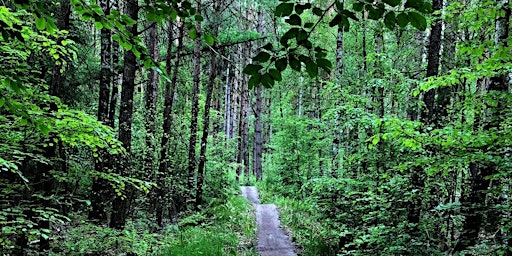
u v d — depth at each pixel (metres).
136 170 10.40
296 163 17.55
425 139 4.52
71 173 5.91
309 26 1.80
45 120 4.43
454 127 6.49
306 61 1.85
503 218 4.39
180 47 12.54
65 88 10.64
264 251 9.81
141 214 11.57
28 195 5.90
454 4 5.88
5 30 2.56
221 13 13.75
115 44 10.41
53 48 5.07
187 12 2.46
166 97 12.50
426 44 9.39
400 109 10.33
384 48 12.28
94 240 7.37
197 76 14.35
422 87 5.27
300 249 10.01
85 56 11.04
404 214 6.48
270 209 15.61
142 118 12.12
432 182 6.16
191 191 13.98
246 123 28.98
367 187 7.76
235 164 17.83
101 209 9.70
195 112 14.45
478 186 5.08
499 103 4.91
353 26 12.84
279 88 23.28
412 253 5.40
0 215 4.53
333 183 7.92
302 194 16.66
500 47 4.15
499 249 4.09
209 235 10.30
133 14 7.12
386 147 7.18
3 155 4.57
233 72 27.64
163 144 12.22
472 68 5.21
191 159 14.37
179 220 13.14
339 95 7.98
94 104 12.98
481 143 4.14
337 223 8.27
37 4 2.28
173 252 8.33
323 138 15.88
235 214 13.34
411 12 1.70
